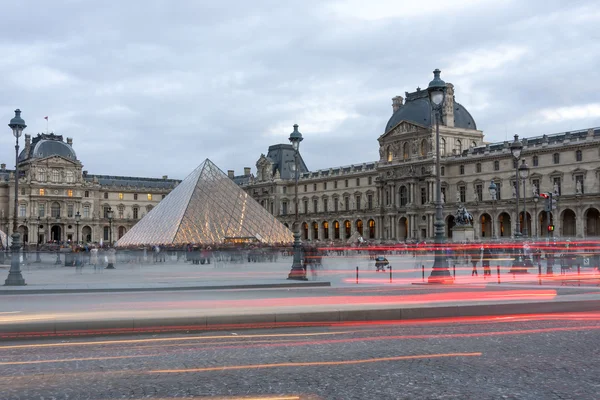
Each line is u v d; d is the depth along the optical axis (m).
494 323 29.83
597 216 156.38
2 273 76.25
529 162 163.62
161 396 16.55
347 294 43.50
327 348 23.27
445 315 31.42
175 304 36.94
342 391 16.91
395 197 196.12
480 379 18.20
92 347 23.98
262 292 46.12
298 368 19.78
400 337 25.70
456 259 89.69
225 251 99.50
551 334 26.27
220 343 24.62
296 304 35.59
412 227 187.25
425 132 187.25
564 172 155.88
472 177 177.75
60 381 18.30
